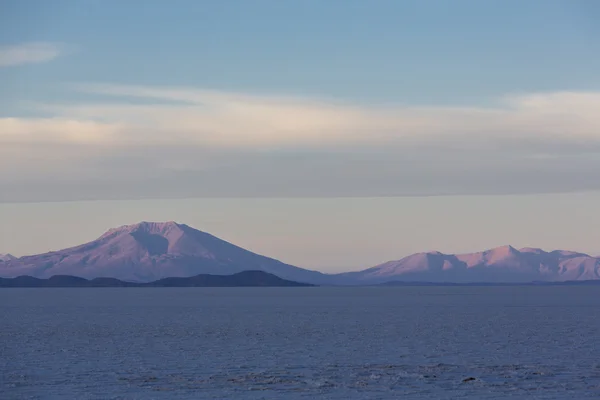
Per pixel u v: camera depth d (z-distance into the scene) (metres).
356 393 93.62
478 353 135.00
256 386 98.31
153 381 102.44
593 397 91.00
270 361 123.50
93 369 113.94
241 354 133.88
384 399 90.12
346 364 119.44
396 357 128.88
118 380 103.12
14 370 113.00
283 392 94.38
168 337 171.12
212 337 170.62
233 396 91.56
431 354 133.38
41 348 145.38
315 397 91.25
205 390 95.56
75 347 147.12
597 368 114.56
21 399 89.94
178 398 90.44
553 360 124.31
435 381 102.31
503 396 91.81
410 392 94.38
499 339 163.12
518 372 110.50
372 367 115.94
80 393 93.62
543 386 98.38
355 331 188.62
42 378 105.19
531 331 186.75
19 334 180.88
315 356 130.50
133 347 147.00
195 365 118.62
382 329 196.12
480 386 98.44
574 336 170.62
